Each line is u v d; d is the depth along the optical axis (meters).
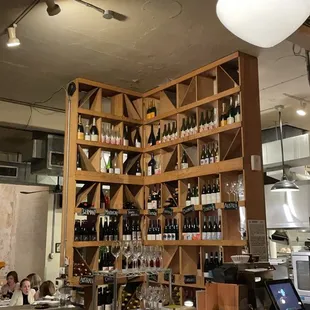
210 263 4.00
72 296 3.65
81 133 4.29
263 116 6.14
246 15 1.80
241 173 3.89
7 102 5.36
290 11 1.76
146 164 4.78
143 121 4.80
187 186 4.29
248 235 3.54
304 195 6.15
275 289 2.68
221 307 2.78
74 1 3.05
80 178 4.16
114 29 3.50
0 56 4.03
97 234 4.20
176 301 4.02
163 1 3.08
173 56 4.02
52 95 5.17
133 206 4.58
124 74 4.46
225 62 4.02
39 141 5.97
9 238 7.66
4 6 3.14
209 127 4.05
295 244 6.79
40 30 3.51
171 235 4.26
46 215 7.02
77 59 4.09
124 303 4.03
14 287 5.57
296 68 4.39
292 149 5.98
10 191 7.79
